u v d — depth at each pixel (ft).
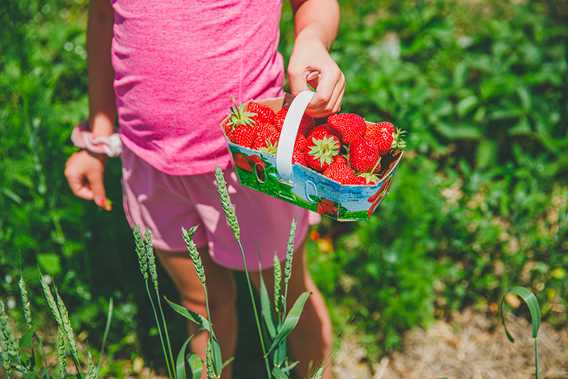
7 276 9.07
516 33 12.31
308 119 5.32
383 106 10.78
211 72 5.38
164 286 9.45
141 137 5.81
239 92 5.48
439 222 9.85
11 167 9.29
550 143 10.69
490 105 11.27
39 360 5.49
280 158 4.75
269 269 6.54
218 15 5.29
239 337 9.20
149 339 9.09
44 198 9.35
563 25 13.03
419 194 9.62
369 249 9.56
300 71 5.32
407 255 9.33
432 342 9.19
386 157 5.22
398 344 9.09
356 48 12.03
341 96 5.23
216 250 6.38
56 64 11.43
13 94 10.57
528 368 8.96
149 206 6.31
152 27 5.31
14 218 9.05
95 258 9.31
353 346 9.09
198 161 5.70
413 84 11.67
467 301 9.61
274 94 5.72
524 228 9.88
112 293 9.29
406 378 8.87
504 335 9.29
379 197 4.94
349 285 9.57
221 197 4.28
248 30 5.41
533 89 11.84
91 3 5.98
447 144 11.39
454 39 12.44
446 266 9.68
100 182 6.95
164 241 6.46
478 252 9.89
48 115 9.61
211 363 4.81
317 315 7.31
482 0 14.03
